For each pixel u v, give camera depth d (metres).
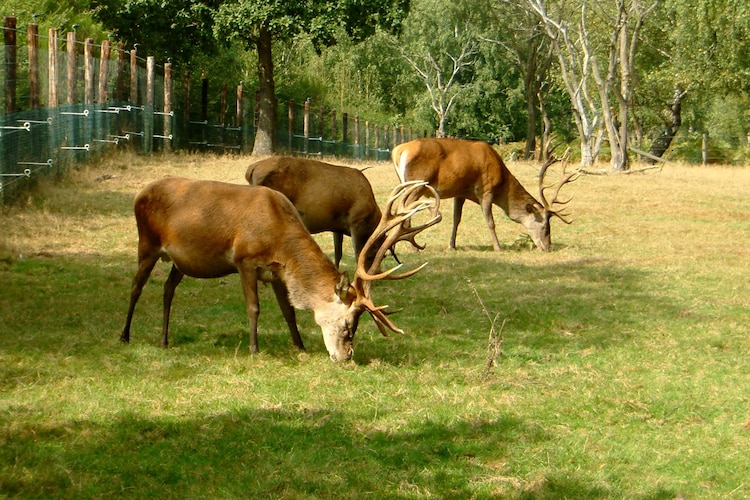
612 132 33.62
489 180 14.43
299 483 5.33
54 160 18.17
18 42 21.95
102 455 5.61
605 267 13.26
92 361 7.50
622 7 33.94
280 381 7.21
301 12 32.41
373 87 66.81
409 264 13.02
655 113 49.12
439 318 9.79
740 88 38.81
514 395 7.18
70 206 15.82
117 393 6.71
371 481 5.40
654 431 6.57
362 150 44.91
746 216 19.48
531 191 23.03
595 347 8.84
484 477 5.56
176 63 36.69
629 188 24.27
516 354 8.48
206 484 5.27
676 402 7.16
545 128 49.31
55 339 8.10
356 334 8.94
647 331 9.55
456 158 14.29
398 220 7.68
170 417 6.28
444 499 5.23
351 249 14.19
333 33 32.41
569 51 36.41
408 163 14.20
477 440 6.20
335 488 5.29
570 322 9.80
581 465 5.86
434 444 6.07
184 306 9.81
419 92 67.25
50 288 10.40
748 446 6.29
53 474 5.22
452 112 61.69
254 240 7.64
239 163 26.14
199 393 6.79
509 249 14.81
